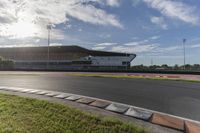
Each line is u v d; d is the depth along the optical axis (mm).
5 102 6316
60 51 59156
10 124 4328
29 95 8039
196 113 5633
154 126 4363
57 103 6168
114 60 49406
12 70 38906
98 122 4465
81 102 6676
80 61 50219
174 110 5945
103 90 9766
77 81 14305
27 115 4996
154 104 6703
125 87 11016
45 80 15086
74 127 4215
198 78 19844
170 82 14242
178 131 4117
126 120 4754
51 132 3951
